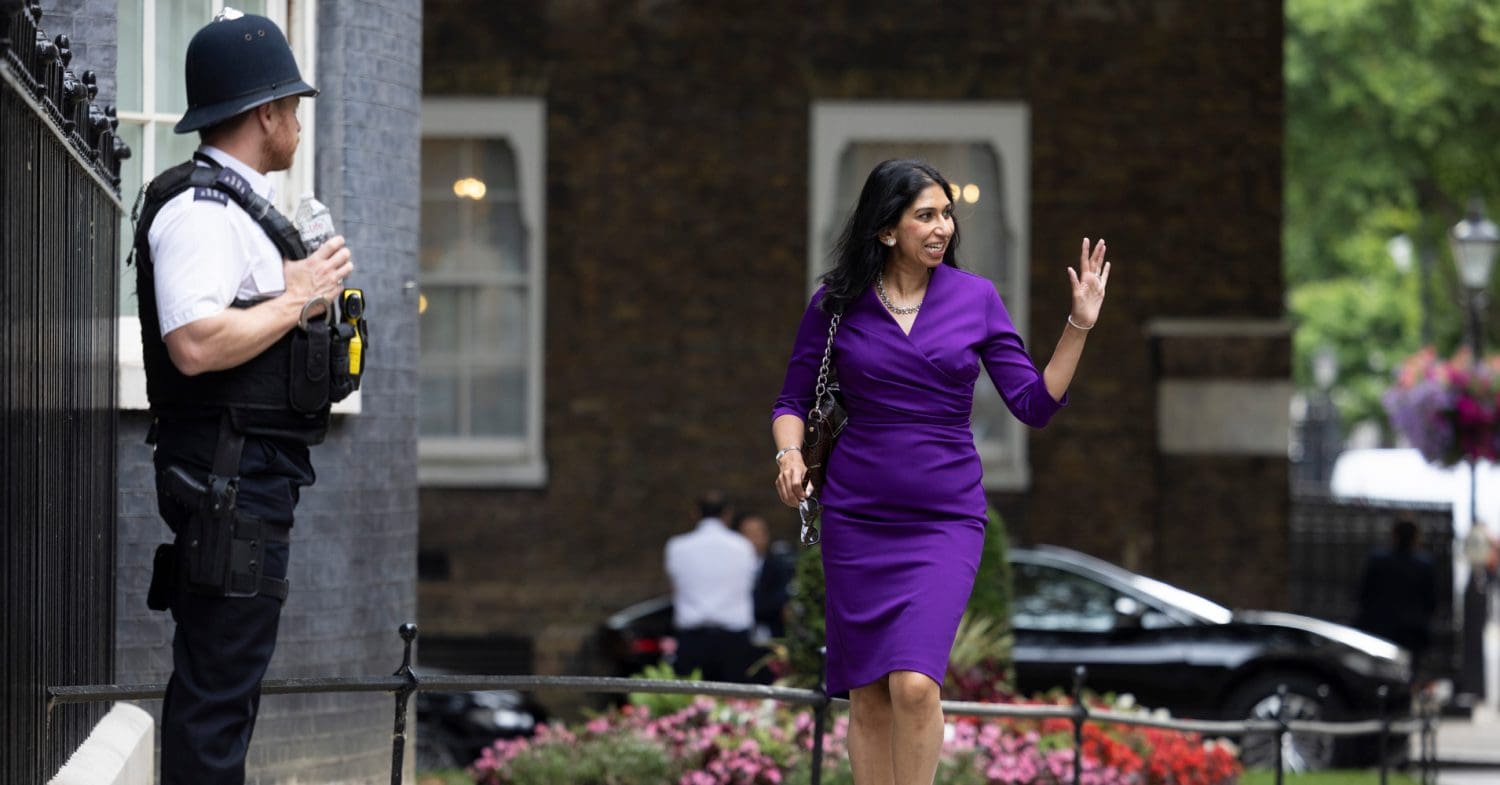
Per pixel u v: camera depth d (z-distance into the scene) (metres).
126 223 13.35
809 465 9.70
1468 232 35.44
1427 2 46.81
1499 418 35.09
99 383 10.81
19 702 8.34
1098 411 32.59
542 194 32.19
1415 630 31.83
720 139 32.28
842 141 32.38
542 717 23.72
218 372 7.68
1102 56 32.53
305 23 14.02
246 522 7.65
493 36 32.16
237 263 7.72
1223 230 32.59
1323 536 38.91
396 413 14.62
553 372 32.19
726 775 15.72
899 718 9.21
